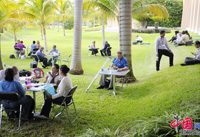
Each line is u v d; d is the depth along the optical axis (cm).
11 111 482
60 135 422
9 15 1959
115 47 2298
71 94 479
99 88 765
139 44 2466
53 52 1270
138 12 1275
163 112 485
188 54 1211
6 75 443
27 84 498
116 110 541
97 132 411
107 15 1450
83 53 1911
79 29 1015
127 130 437
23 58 1524
